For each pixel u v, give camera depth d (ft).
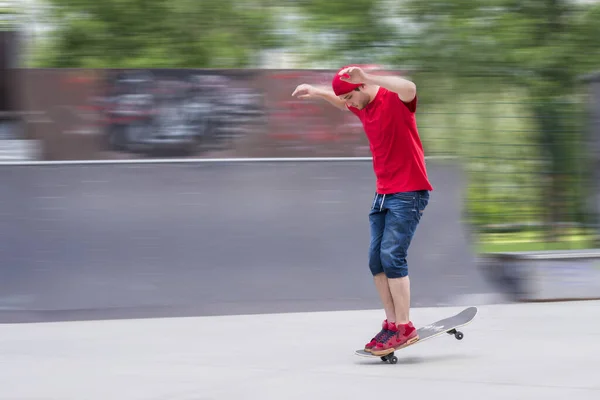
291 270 32.12
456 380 19.40
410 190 21.48
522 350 23.32
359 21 54.19
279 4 55.21
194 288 31.22
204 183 32.17
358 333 26.50
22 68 32.71
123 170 31.65
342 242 32.78
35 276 30.40
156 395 18.13
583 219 39.29
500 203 39.04
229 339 25.59
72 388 18.94
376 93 21.38
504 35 52.65
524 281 34.09
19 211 30.76
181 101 32.81
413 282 32.89
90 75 32.27
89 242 31.04
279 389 18.63
